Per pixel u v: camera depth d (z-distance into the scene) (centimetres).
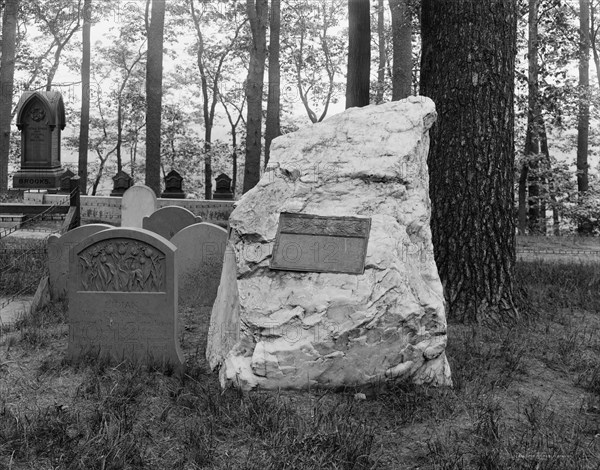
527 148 2594
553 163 2845
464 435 558
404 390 636
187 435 548
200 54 4078
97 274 693
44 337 780
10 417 558
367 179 690
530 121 2433
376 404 612
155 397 617
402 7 2031
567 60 2333
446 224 901
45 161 2683
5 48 2902
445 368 655
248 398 604
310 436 530
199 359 725
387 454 529
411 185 696
